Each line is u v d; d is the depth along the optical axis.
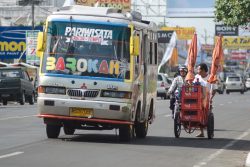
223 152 31.94
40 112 34.03
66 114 33.56
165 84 103.94
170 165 26.48
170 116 58.75
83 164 25.70
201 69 38.81
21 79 79.69
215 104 89.44
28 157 27.44
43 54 33.84
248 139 39.47
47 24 33.97
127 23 33.56
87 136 37.44
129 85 33.28
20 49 121.62
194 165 26.83
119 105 33.12
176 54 184.75
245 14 64.88
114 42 33.50
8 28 121.69
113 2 126.25
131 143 34.31
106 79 33.25
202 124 38.25
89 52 33.50
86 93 33.25
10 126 43.69
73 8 34.19
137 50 33.44
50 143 33.00
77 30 33.69
